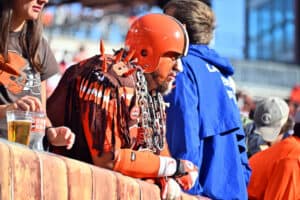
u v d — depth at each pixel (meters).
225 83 7.98
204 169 7.61
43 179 4.88
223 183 7.67
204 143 7.68
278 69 49.31
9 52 6.01
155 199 6.26
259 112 10.47
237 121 7.82
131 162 6.07
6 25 5.93
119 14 38.66
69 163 5.17
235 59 48.69
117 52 6.60
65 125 6.20
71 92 6.17
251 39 65.38
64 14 37.53
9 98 5.94
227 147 7.79
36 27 6.11
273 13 66.56
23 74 6.04
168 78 6.57
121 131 6.06
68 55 25.77
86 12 38.25
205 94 7.65
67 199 5.12
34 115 5.41
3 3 5.96
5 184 4.53
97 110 5.98
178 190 6.42
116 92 6.05
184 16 7.88
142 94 6.29
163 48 6.48
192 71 7.65
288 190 8.84
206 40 7.97
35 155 4.86
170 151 7.30
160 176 6.34
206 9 7.98
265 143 10.49
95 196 5.42
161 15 6.64
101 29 38.09
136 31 6.56
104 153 5.96
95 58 6.29
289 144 9.03
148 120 6.34
